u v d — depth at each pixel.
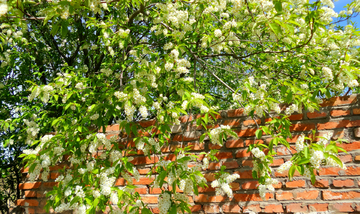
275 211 1.71
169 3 2.12
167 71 1.84
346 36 1.98
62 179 1.82
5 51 3.62
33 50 4.04
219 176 1.62
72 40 4.46
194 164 1.93
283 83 1.59
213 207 1.83
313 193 1.67
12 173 4.76
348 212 1.59
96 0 1.70
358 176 1.62
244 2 1.77
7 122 3.12
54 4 1.51
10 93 4.09
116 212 1.53
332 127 1.74
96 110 1.73
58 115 3.93
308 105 1.63
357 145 1.66
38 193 2.21
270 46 2.80
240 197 1.79
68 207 1.66
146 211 1.47
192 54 2.29
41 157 1.77
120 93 1.63
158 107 1.78
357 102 1.73
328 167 1.68
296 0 1.88
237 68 3.48
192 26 2.21
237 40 2.27
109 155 1.87
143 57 2.20
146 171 2.03
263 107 1.54
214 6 2.27
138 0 2.13
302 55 2.30
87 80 2.39
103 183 1.46
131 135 2.13
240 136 1.90
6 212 4.48
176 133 2.04
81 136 1.95
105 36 2.29
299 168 1.24
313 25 1.68
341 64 1.62
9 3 1.44
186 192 1.51
